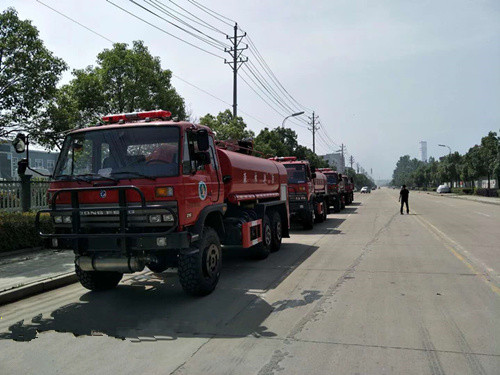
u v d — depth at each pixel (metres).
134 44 16.53
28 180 12.16
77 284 7.88
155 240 5.73
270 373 3.83
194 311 5.87
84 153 6.41
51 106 12.48
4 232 9.89
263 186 10.40
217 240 7.03
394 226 17.27
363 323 5.18
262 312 5.75
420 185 128.00
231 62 25.33
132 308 6.09
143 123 6.39
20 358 4.34
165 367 4.02
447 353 4.20
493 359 4.04
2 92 11.58
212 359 4.18
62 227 6.26
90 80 14.89
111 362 4.18
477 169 50.56
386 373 3.78
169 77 17.16
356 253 10.62
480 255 9.89
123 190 5.85
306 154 59.41
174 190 5.86
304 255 10.52
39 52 11.84
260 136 43.19
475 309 5.68
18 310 6.15
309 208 16.50
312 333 4.86
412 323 5.14
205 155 6.48
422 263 9.04
